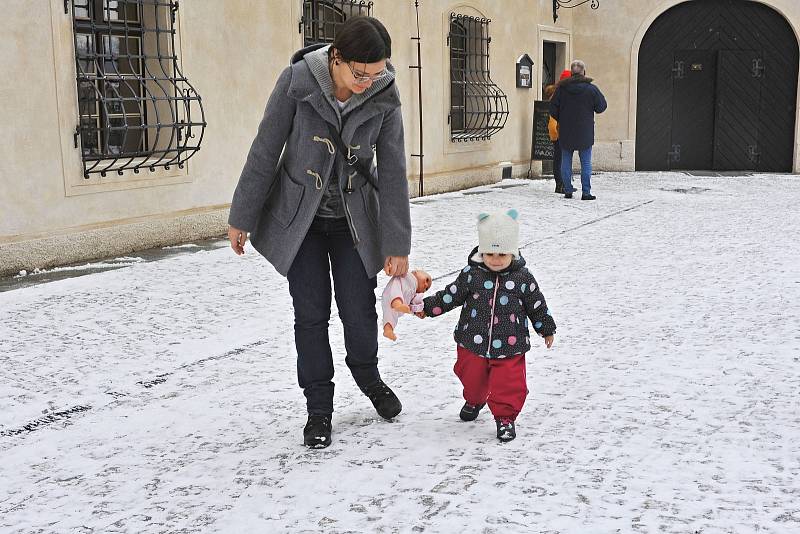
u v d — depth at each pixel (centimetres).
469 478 328
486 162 1588
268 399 434
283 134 365
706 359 487
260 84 1047
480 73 1555
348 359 395
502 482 323
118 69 906
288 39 1083
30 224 791
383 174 373
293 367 490
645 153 1892
